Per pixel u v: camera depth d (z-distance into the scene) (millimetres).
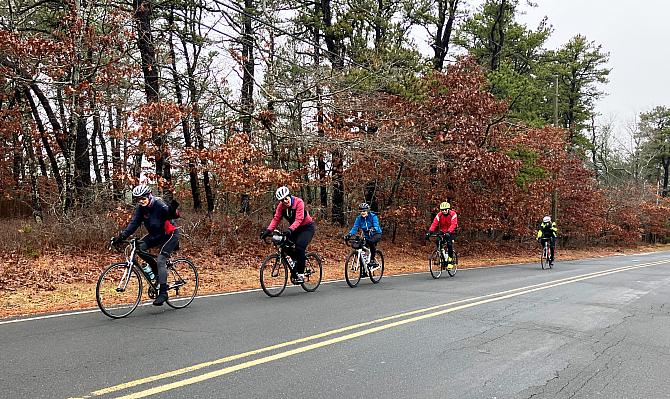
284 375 5129
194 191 22531
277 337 6637
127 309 8188
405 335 6887
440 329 7293
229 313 8266
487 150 21375
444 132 20891
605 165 57562
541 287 12164
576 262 23094
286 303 9312
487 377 5234
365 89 18328
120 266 8102
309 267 11016
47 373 5070
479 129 20688
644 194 49469
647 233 54844
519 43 31094
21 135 19688
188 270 9328
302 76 18250
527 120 28109
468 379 5152
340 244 20219
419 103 20266
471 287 11984
